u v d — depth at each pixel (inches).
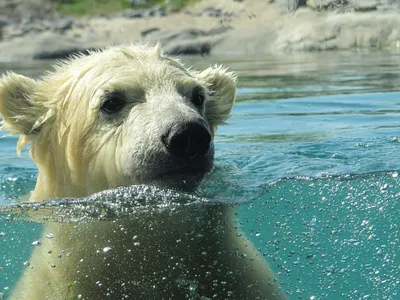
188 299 75.6
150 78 80.3
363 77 148.9
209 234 79.0
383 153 95.3
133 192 76.5
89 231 79.7
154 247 78.6
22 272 79.7
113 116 79.7
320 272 83.5
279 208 84.8
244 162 93.7
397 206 87.4
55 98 83.9
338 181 88.0
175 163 74.4
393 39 219.9
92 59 84.2
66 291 76.3
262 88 138.6
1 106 83.3
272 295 76.4
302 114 114.4
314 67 172.9
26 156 102.5
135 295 75.9
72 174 82.0
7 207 82.1
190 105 79.9
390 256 85.4
